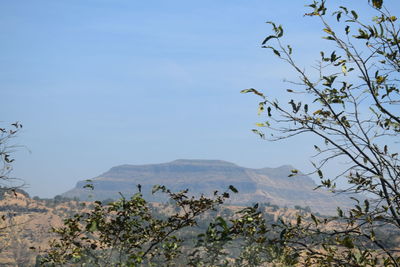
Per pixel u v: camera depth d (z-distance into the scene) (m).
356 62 6.20
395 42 6.11
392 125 6.32
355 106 6.25
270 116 6.36
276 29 6.19
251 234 7.03
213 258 9.69
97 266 10.34
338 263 5.89
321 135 6.22
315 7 6.21
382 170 6.04
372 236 5.79
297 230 6.28
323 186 6.30
